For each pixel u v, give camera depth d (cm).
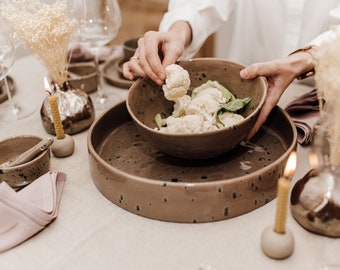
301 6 132
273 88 93
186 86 92
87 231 75
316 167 75
